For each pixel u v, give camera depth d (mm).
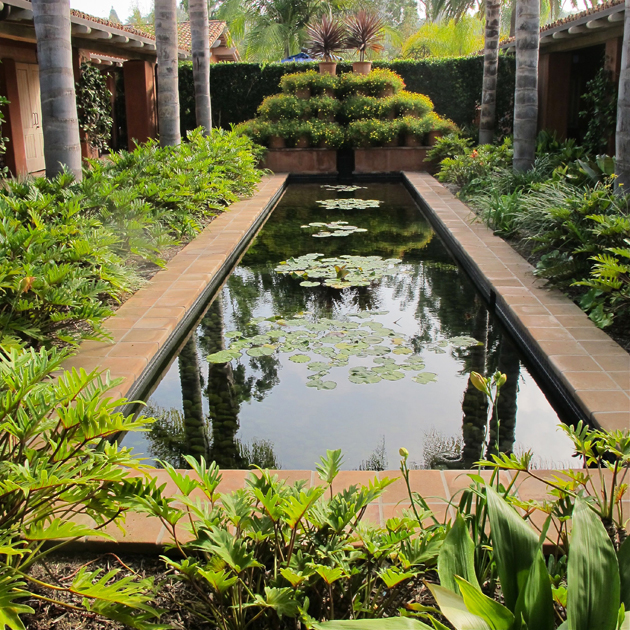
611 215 5203
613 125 9484
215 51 20266
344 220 8820
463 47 21234
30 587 1912
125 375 3500
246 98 14570
